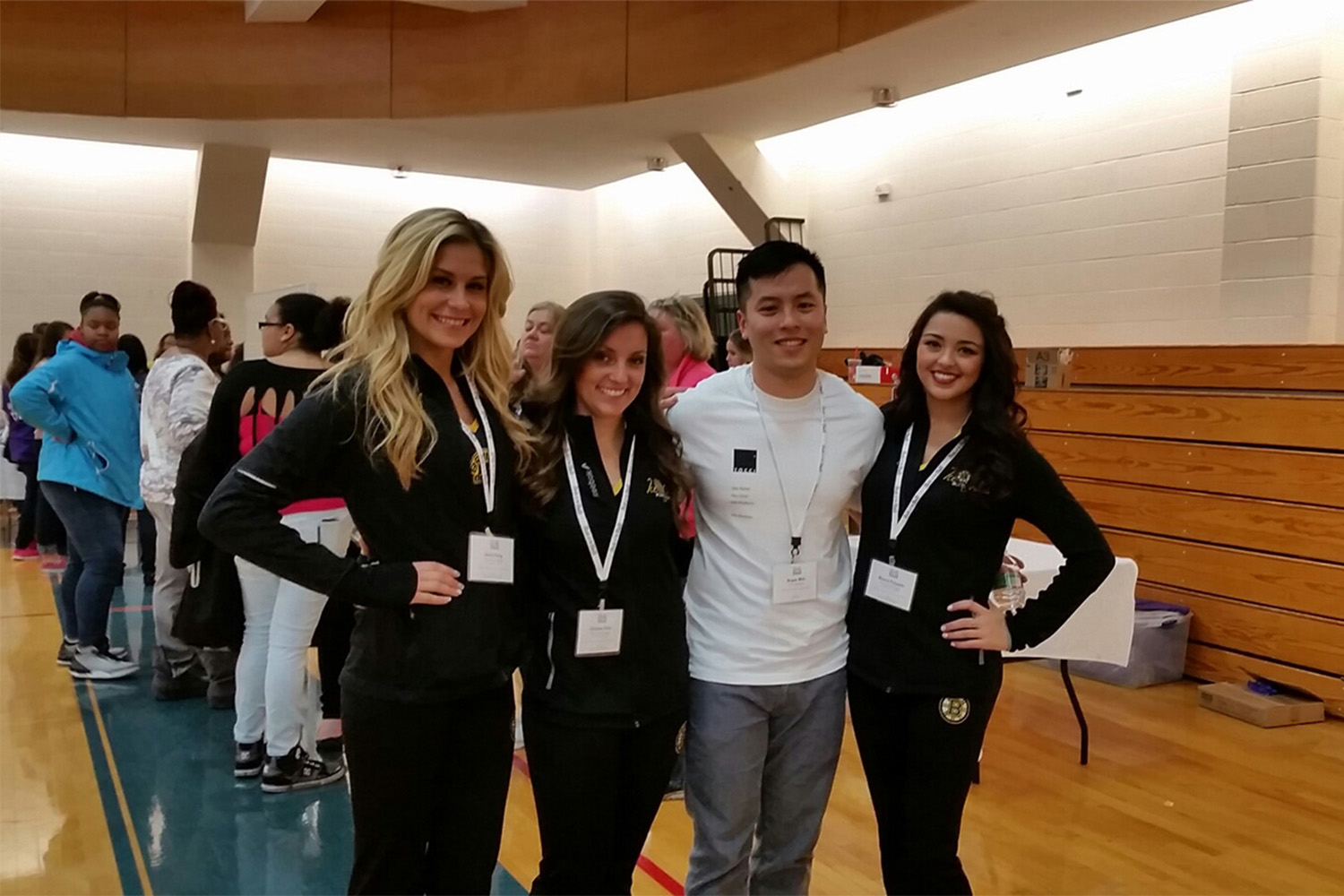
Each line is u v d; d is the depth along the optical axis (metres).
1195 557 4.31
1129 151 5.15
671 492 1.79
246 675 3.09
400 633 1.58
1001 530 1.86
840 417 1.91
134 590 5.70
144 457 3.76
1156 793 3.14
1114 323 5.25
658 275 8.81
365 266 8.57
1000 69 5.32
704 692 1.83
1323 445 3.88
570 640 1.72
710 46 5.60
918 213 6.35
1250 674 4.11
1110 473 4.64
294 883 2.51
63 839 2.72
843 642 1.92
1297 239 4.39
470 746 1.67
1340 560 3.82
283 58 6.41
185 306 3.68
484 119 6.46
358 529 1.63
